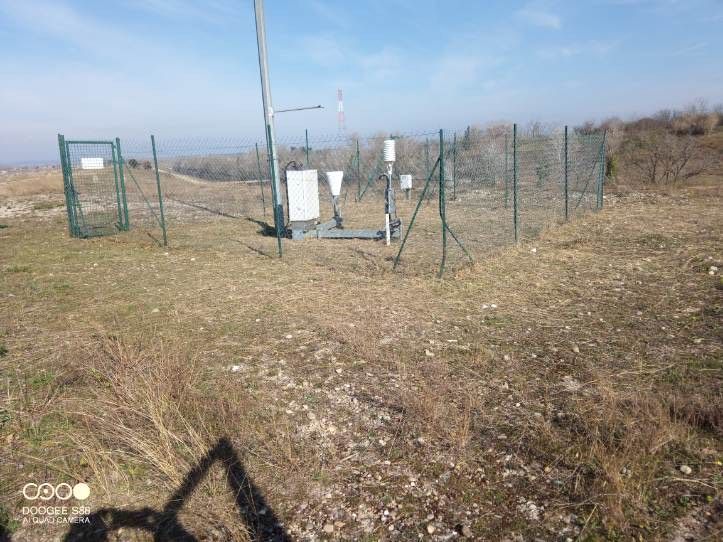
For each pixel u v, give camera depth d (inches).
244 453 131.7
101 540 105.7
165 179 891.4
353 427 143.9
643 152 781.3
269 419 148.0
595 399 150.6
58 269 343.6
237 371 179.5
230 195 785.6
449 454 129.2
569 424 138.8
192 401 153.2
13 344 208.5
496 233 412.5
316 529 107.3
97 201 739.4
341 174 477.1
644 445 124.4
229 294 273.3
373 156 723.4
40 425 146.3
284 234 466.3
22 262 367.9
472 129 677.3
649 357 177.2
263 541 104.3
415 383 166.6
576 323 213.5
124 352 187.0
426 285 275.0
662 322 209.3
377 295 261.9
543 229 408.5
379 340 203.3
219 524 109.4
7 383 172.4
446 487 117.9
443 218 285.1
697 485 112.3
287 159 730.2
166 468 123.0
